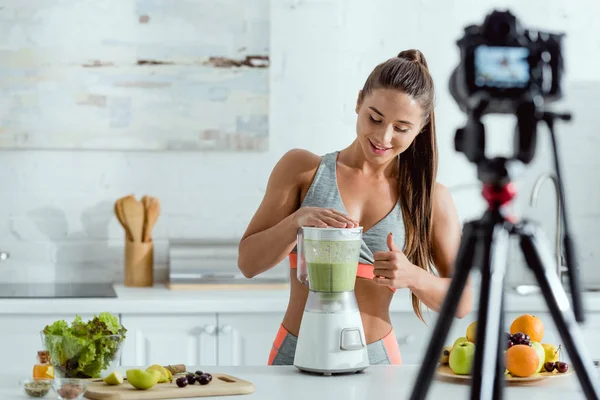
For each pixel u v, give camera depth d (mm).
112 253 3986
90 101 3914
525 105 1252
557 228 3199
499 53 1245
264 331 3543
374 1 4059
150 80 3938
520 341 2088
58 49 3887
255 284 3766
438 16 4086
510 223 1284
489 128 4148
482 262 1267
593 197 4164
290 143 4047
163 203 3998
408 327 3586
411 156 2381
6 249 3928
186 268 3746
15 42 3859
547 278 1271
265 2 3969
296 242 2283
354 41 4055
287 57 4031
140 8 3918
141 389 1885
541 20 4137
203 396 1874
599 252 4168
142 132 3945
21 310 3398
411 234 2389
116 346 2021
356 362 2100
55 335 1993
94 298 3457
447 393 1912
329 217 2125
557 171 1275
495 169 1267
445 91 4102
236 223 4043
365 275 2336
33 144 3889
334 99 4059
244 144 3990
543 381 2066
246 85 3979
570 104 4148
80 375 2010
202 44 3951
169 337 3490
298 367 2127
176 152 3998
